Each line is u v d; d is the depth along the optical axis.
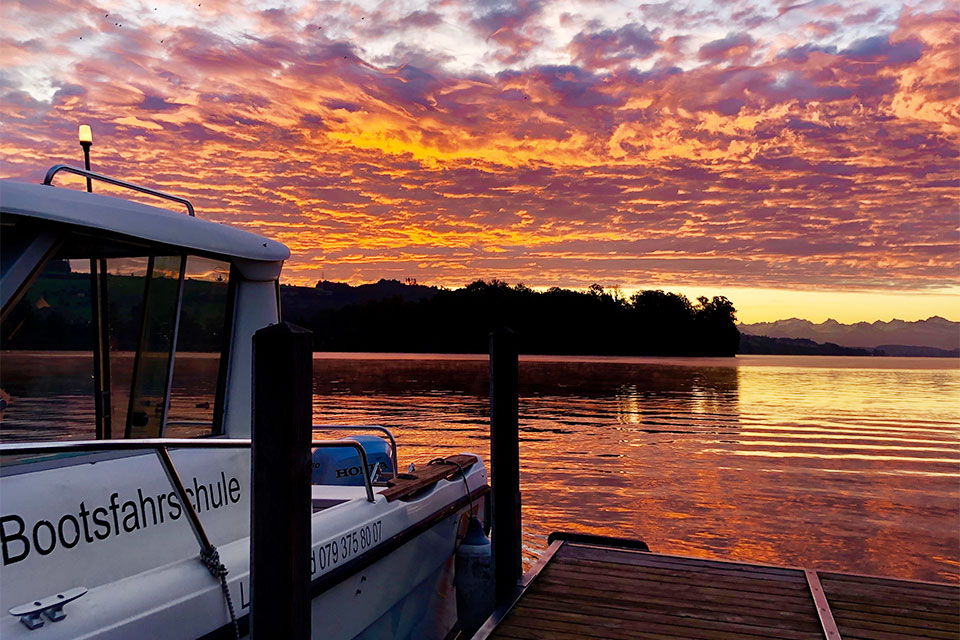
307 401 2.99
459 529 6.54
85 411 3.39
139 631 3.06
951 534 12.21
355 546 4.68
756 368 121.75
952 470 19.66
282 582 2.89
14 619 2.76
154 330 3.73
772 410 39.81
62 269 3.29
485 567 6.31
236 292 4.27
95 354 3.44
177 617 3.25
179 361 3.89
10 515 3.02
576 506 13.88
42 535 3.13
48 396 3.24
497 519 5.54
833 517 13.43
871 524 12.92
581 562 6.00
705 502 14.55
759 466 19.73
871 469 19.61
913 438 27.69
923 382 81.44
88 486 3.36
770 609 5.00
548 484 16.08
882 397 53.84
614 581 5.55
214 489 4.11
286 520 2.89
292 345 2.88
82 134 3.87
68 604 2.95
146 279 3.68
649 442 24.38
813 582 5.47
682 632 4.63
